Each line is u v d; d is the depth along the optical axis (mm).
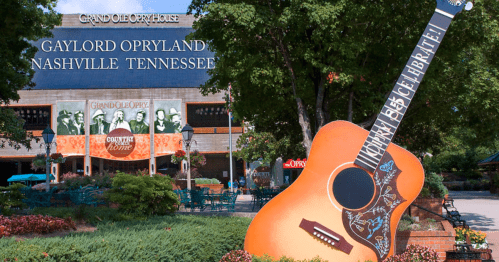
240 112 14133
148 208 10594
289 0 11461
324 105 13016
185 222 9133
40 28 14422
